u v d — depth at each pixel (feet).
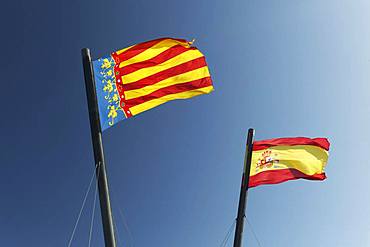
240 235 56.75
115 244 35.24
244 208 57.62
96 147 37.81
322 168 61.87
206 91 42.96
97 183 36.55
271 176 60.34
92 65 40.14
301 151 61.77
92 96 39.04
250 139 60.29
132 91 41.24
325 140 62.13
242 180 59.00
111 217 35.76
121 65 41.52
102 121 39.11
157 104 41.86
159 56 42.73
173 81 42.50
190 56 43.27
